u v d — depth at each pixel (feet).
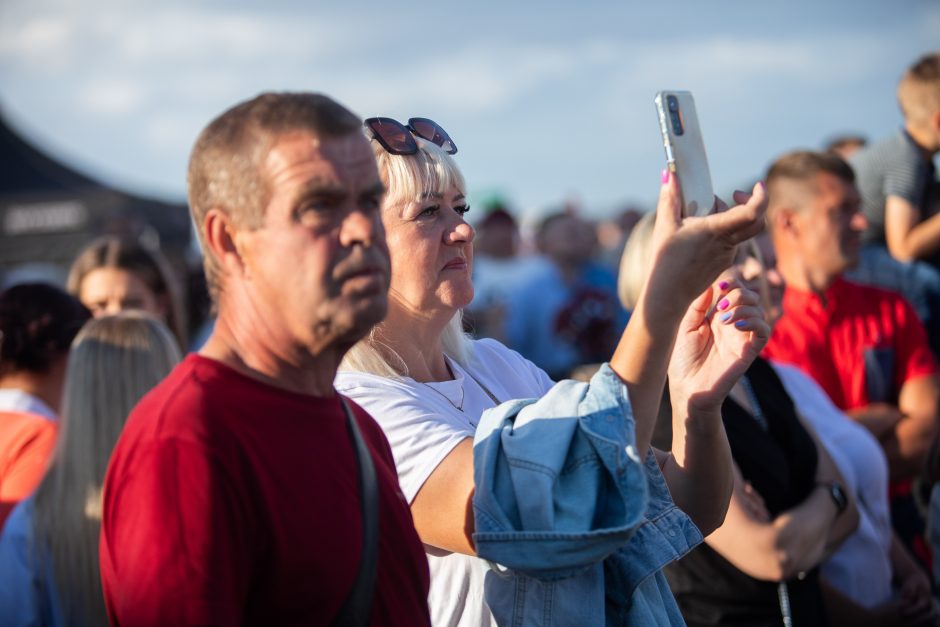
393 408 10.82
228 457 7.50
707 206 9.20
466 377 12.25
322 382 8.37
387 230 11.50
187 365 8.03
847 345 22.95
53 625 14.51
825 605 17.03
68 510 14.73
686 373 10.80
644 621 10.32
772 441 15.57
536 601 9.99
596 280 44.80
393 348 11.66
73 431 15.05
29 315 18.08
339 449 8.26
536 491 8.87
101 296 22.77
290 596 7.64
